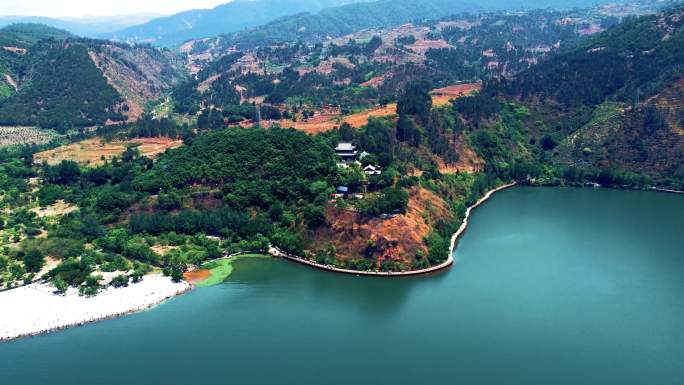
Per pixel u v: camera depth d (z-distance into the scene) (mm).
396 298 195375
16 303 191000
